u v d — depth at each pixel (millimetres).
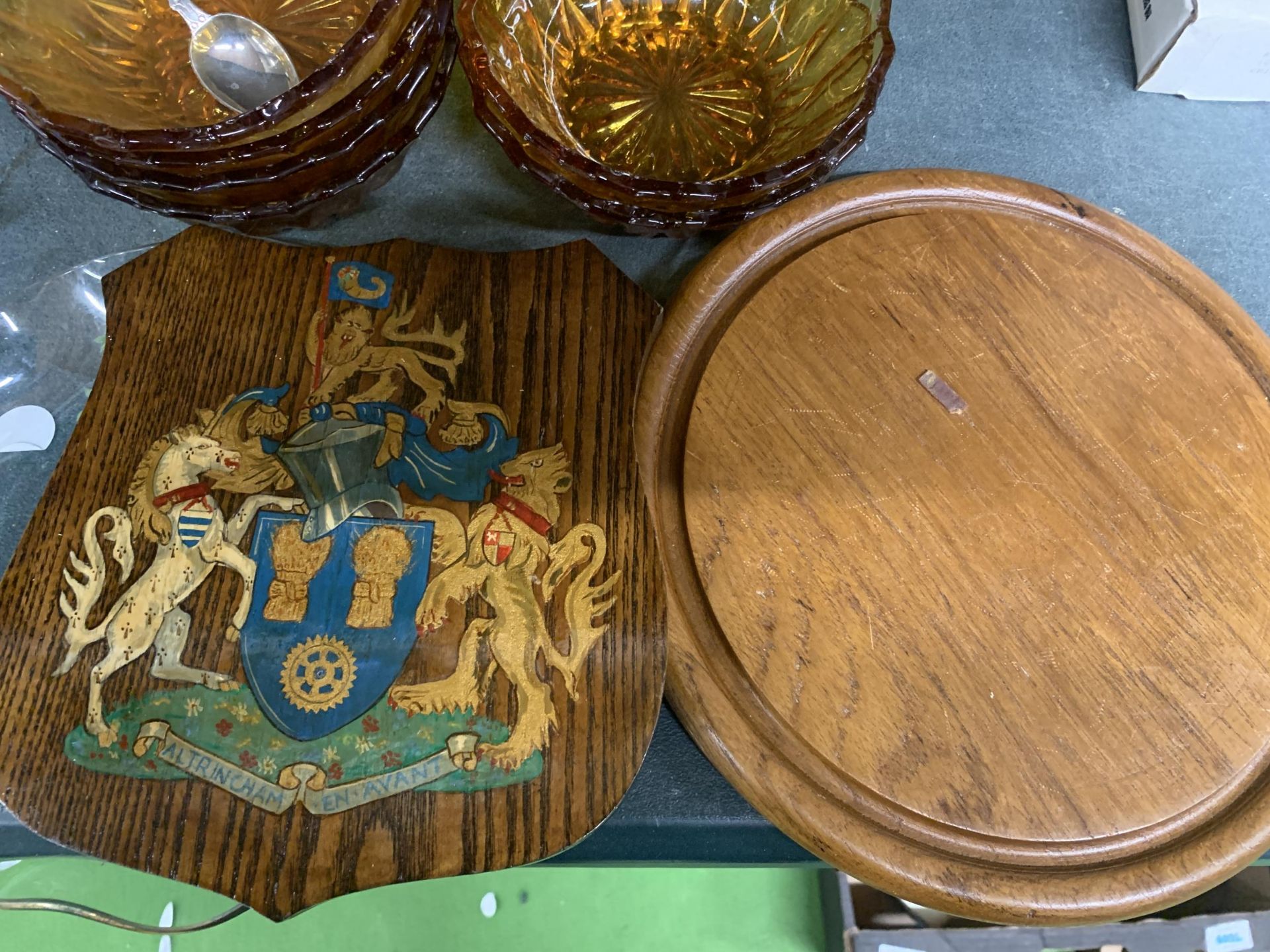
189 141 408
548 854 394
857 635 448
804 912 902
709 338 508
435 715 408
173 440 441
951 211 542
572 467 460
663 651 427
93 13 507
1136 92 632
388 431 456
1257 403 511
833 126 494
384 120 463
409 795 396
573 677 419
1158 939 780
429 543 435
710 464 473
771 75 562
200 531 426
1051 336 514
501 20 524
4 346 509
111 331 461
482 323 490
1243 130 629
